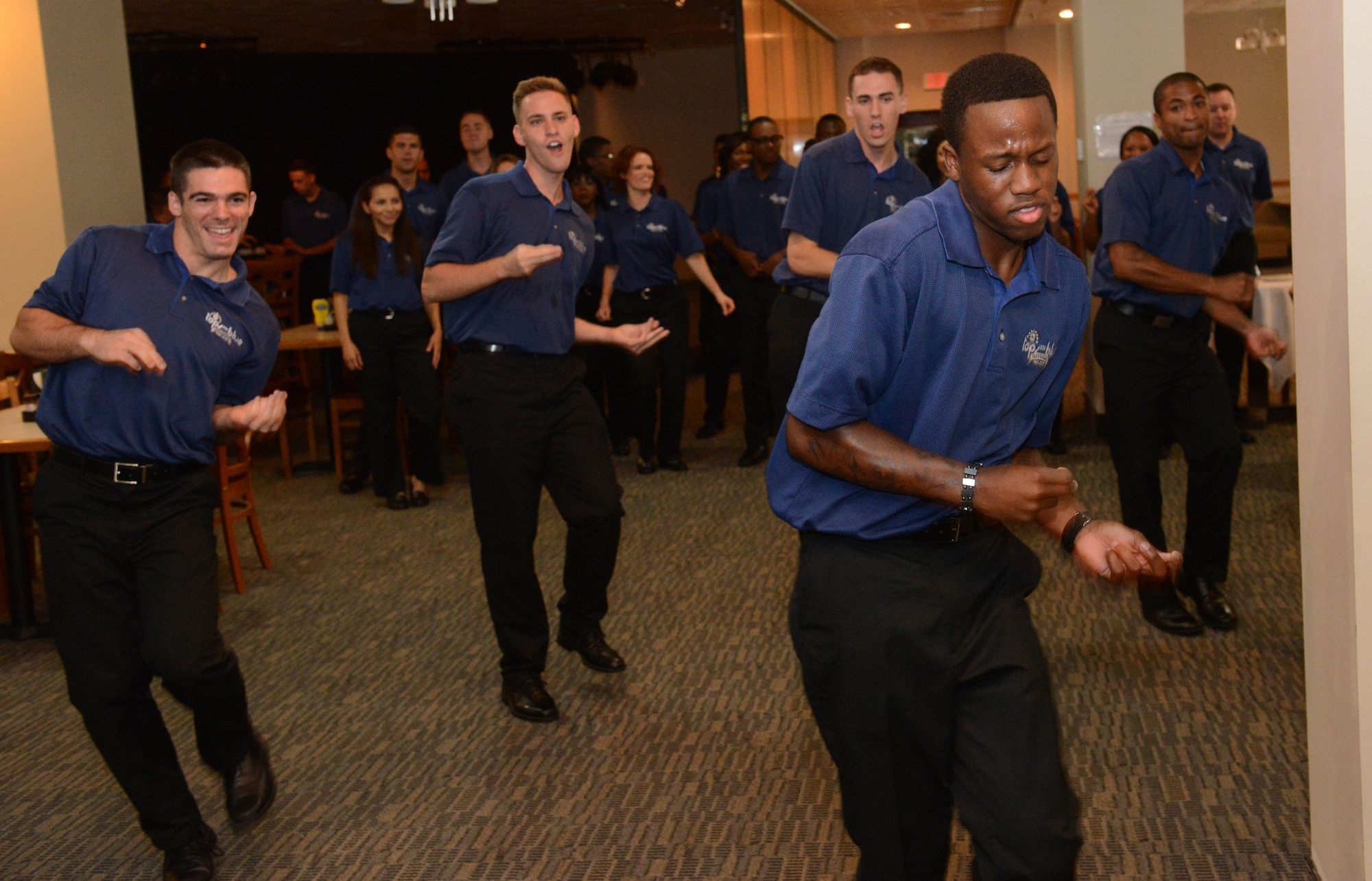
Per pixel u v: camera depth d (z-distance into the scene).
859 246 1.65
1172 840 2.56
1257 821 2.62
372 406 5.95
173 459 2.48
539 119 3.11
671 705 3.45
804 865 2.55
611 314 6.53
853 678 1.73
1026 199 1.55
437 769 3.10
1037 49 13.83
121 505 2.44
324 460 7.45
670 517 5.65
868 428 1.66
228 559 4.96
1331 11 1.97
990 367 1.69
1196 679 3.41
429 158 14.88
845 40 14.34
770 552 4.97
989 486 1.59
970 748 1.68
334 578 4.93
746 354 6.62
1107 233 3.62
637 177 6.37
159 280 2.49
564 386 3.21
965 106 1.56
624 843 2.68
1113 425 3.73
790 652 3.82
